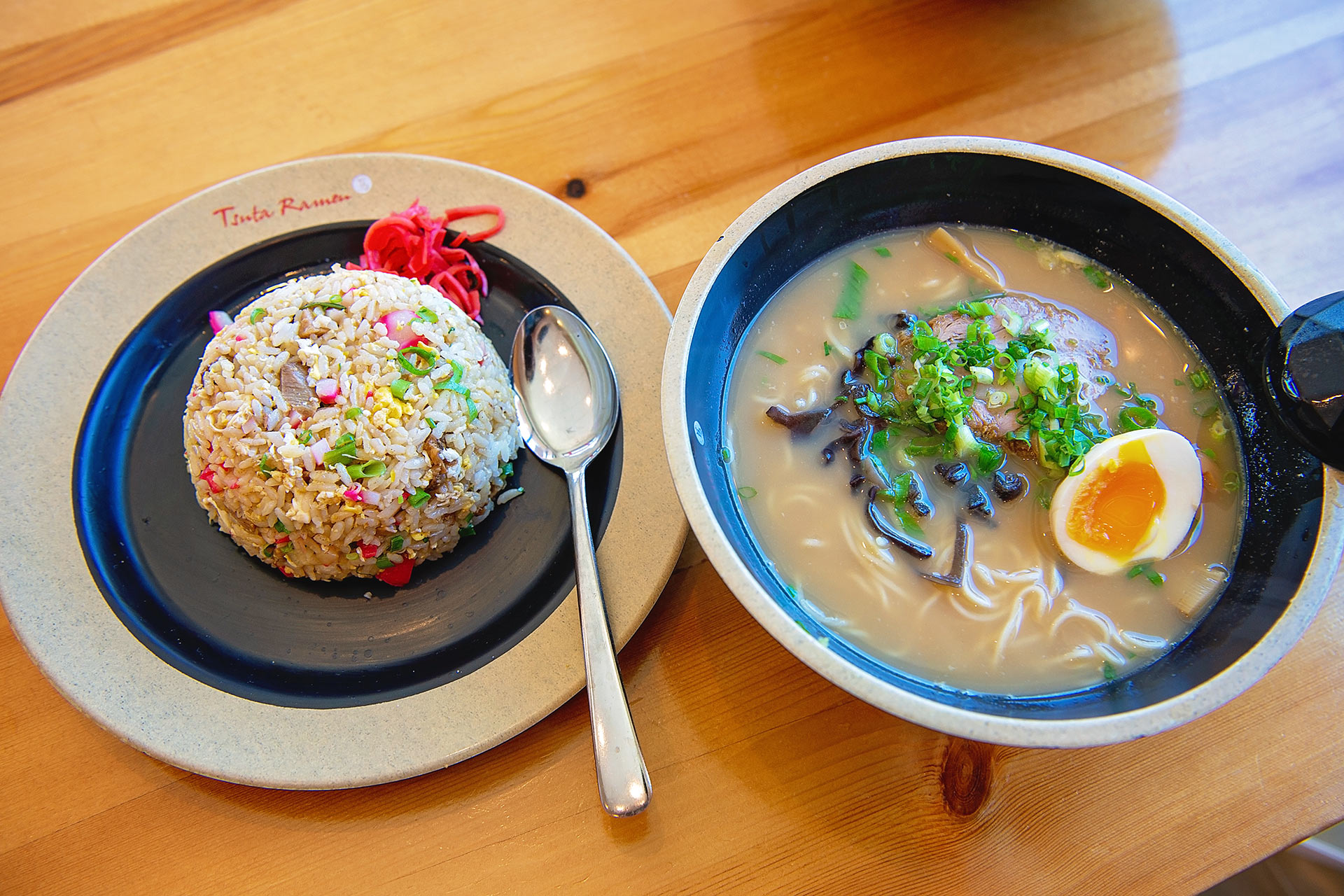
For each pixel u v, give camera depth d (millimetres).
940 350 345
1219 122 440
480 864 316
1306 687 335
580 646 332
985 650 328
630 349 386
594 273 398
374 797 324
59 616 341
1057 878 313
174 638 350
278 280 417
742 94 456
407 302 380
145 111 455
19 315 413
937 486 352
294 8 479
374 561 356
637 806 304
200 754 317
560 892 313
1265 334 319
